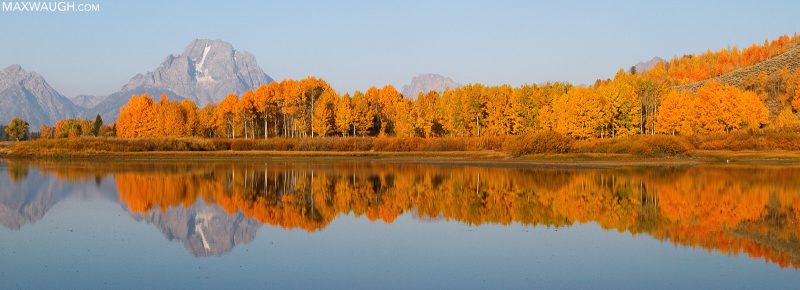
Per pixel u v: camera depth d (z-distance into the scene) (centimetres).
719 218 2831
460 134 9844
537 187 4200
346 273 1827
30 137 18638
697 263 1933
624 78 10769
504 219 2833
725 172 5353
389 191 4012
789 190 3947
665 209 3122
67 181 4731
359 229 2580
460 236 2409
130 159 7700
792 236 2380
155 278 1770
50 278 1770
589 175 5138
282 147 8950
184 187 4306
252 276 1792
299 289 1658
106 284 1708
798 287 1661
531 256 2042
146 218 2905
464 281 1734
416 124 9800
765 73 13900
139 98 11138
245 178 5019
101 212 3105
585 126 8500
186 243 2281
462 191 3988
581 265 1914
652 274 1803
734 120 8669
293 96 10419
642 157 6862
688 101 8919
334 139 8888
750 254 2062
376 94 11781
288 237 2398
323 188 4219
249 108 10819
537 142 7219
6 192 3975
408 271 1850
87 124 16125
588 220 2795
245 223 2747
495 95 9769
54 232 2509
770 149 7469
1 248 2186
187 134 11094
